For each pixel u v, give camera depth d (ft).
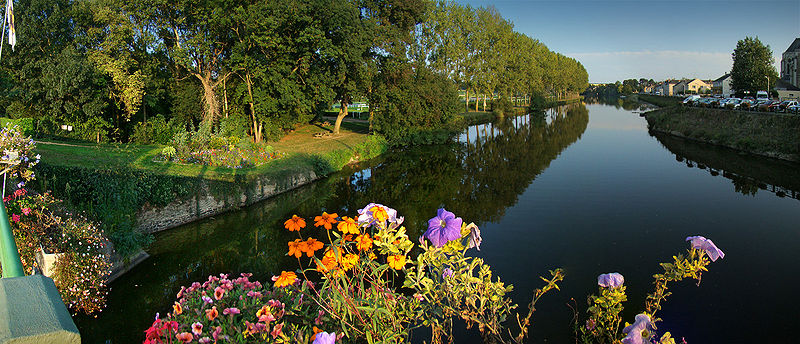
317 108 125.18
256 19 80.18
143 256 41.09
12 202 31.01
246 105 102.37
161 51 85.15
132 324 29.91
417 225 53.01
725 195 65.26
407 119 120.88
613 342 16.48
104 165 45.50
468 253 42.96
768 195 64.80
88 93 76.54
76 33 80.02
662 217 54.65
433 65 181.57
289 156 82.84
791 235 47.34
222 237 48.11
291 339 9.36
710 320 29.86
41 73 76.64
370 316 9.98
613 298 16.87
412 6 109.50
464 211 59.00
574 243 45.60
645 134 146.30
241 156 69.87
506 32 224.94
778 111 118.32
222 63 93.30
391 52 108.17
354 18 90.94
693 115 149.48
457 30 196.34
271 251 44.21
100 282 32.27
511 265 39.75
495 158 104.63
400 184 77.82
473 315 12.61
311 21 85.61
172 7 80.74
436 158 107.04
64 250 30.81
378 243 10.64
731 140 112.16
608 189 70.03
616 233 48.73
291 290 11.94
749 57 223.30
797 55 251.60
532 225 52.03
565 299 32.63
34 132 73.41
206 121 78.33
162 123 91.61
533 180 78.54
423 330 22.68
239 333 9.47
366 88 110.93
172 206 50.34
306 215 57.36
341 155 92.68
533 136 146.20
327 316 10.48
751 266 39.01
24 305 3.77
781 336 27.78
